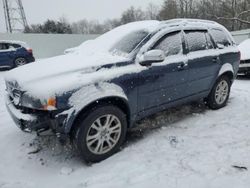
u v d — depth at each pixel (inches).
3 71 502.3
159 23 168.1
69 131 122.8
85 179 120.7
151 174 121.1
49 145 154.3
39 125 123.2
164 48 159.9
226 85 208.8
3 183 121.1
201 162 128.8
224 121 179.8
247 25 1175.0
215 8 1337.4
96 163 133.9
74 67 135.8
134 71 142.5
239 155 133.6
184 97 175.5
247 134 157.8
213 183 112.5
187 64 168.9
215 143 147.6
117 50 157.5
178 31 171.2
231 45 212.5
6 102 147.2
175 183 113.8
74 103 121.8
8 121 196.1
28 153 146.7
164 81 157.5
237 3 1192.2
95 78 129.9
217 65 192.9
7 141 161.8
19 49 516.1
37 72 136.8
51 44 807.1
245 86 286.8
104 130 134.8
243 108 206.1
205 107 210.4
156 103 158.2
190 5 1526.8
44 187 117.6
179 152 139.7
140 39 155.6
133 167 127.6
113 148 139.6
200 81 182.9
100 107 131.4
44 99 119.7
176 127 172.4
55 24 1327.5
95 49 167.8
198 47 182.7
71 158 140.3
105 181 118.3
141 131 167.8
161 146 147.0
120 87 136.6
